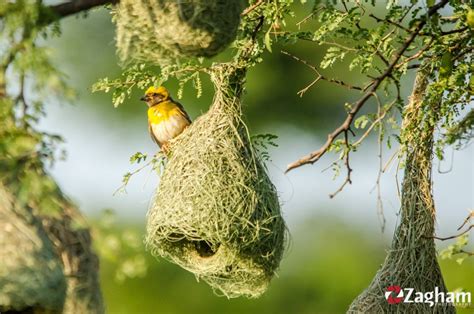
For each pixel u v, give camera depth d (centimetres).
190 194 1227
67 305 977
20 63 873
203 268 1252
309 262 2202
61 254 973
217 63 1252
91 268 987
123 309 2011
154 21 1026
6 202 946
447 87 1132
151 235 1255
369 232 2214
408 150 1224
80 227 964
